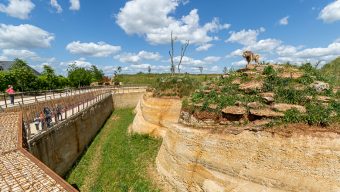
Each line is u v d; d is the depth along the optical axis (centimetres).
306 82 1220
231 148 1125
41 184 724
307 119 1017
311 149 959
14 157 925
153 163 1667
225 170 1120
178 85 2448
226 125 1210
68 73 6669
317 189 924
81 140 2341
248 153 1073
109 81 8425
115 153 2069
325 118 996
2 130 1240
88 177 1722
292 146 989
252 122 1142
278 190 977
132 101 4959
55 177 764
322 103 1093
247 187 1035
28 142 1306
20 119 1456
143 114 2589
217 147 1173
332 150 938
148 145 2092
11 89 2208
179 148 1358
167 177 1394
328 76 1377
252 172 1043
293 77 1270
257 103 1175
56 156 1719
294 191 952
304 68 1384
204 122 1305
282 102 1150
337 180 915
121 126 3153
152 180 1448
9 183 729
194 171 1244
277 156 1004
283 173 980
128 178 1543
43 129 1622
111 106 4581
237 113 1180
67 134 1978
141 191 1365
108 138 2638
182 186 1277
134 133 2508
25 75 3684
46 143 1570
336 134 954
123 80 8338
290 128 1022
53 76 4562
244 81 1374
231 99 1280
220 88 1408
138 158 1819
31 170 819
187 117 1421
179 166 1329
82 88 4628
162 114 2338
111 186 1506
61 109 2214
